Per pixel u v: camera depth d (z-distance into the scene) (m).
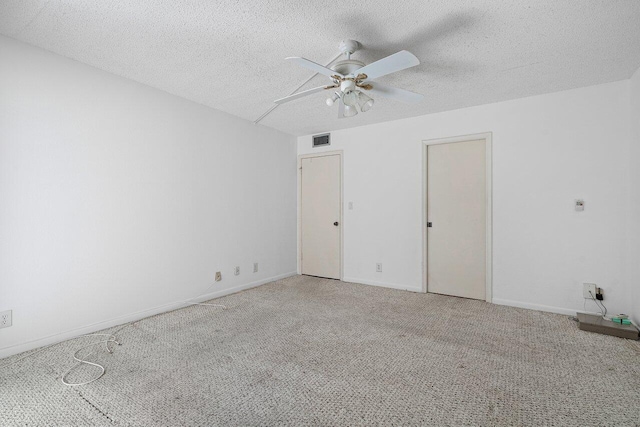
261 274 4.41
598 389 1.83
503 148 3.45
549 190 3.22
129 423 1.55
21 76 2.25
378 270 4.32
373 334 2.65
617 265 2.93
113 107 2.79
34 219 2.32
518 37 2.16
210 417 1.60
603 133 2.98
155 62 2.57
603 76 2.81
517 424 1.55
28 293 2.30
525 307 3.34
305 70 2.71
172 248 3.28
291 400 1.75
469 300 3.63
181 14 1.92
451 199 3.81
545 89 3.11
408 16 1.92
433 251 3.94
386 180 4.24
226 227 3.89
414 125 4.01
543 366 2.10
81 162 2.58
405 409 1.67
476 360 2.19
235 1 1.79
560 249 3.18
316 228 4.91
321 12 1.89
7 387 1.86
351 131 4.55
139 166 2.99
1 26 2.06
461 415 1.61
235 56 2.46
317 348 2.39
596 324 2.67
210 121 3.68
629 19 1.94
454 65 2.58
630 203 2.85
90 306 2.65
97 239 2.69
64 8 1.86
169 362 2.17
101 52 2.41
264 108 3.72
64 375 1.99
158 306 3.16
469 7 1.83
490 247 3.52
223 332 2.70
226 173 3.88
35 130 2.32
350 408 1.68
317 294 3.90
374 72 2.09
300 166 5.07
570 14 1.89
